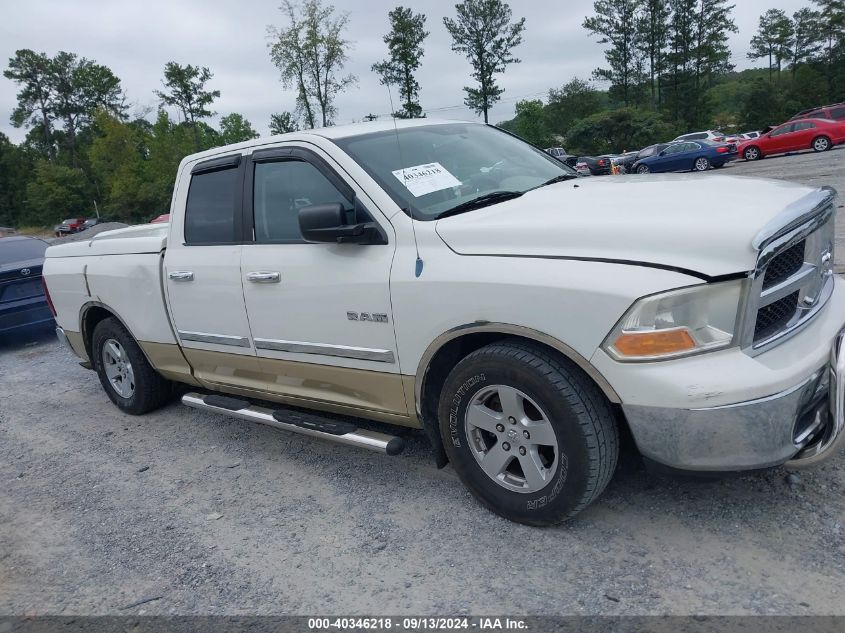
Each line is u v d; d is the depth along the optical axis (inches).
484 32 2915.8
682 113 3181.6
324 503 144.0
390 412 138.9
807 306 116.4
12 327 342.3
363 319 133.0
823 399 109.7
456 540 123.3
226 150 164.7
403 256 126.7
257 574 121.6
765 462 101.0
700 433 99.5
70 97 3831.2
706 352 99.8
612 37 3284.9
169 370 193.2
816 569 103.2
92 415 224.5
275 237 151.0
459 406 123.9
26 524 152.6
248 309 156.1
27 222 3484.3
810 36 3565.5
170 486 162.1
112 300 198.4
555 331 107.3
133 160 2197.3
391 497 142.5
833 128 1017.5
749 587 101.3
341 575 118.0
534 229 113.6
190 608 114.5
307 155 144.7
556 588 106.7
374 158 139.9
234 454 176.9
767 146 1082.7
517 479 123.0
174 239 176.6
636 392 101.9
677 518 120.3
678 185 128.6
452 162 148.3
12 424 226.4
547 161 170.6
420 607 106.9
